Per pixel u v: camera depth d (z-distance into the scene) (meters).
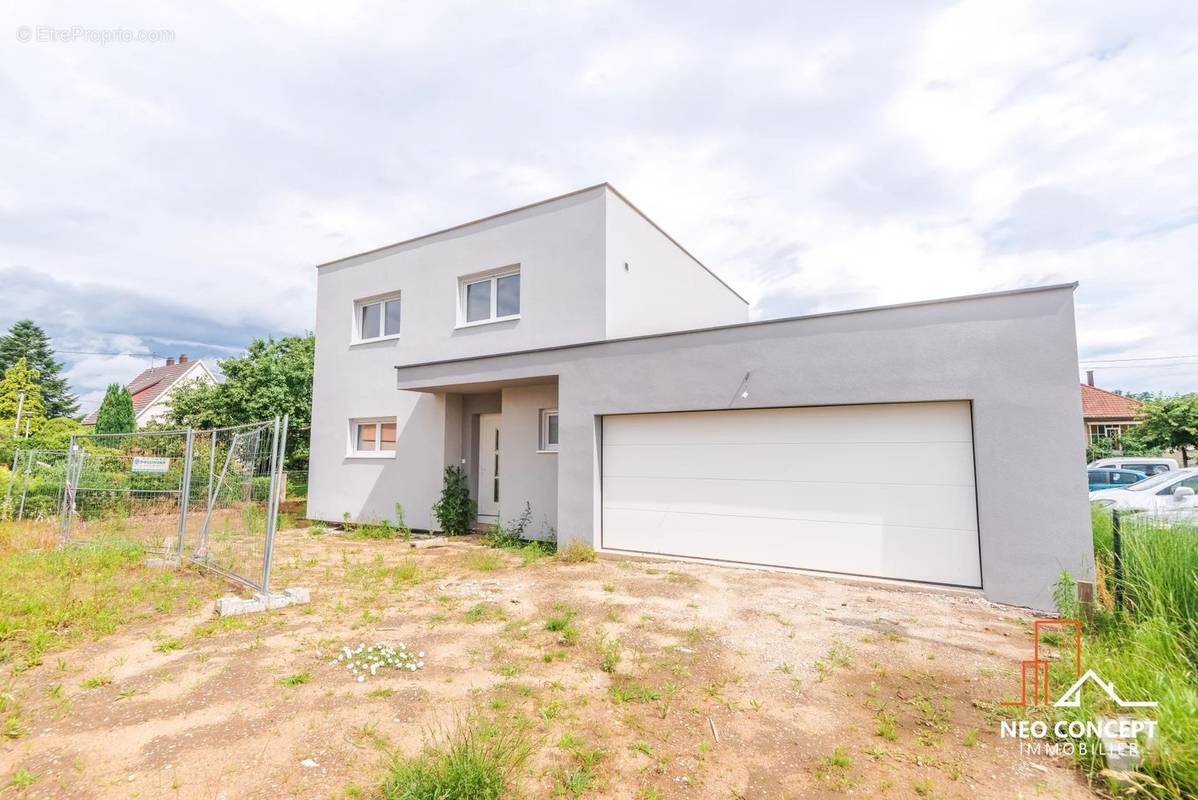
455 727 3.23
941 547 6.36
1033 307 5.90
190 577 7.13
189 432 8.27
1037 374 5.84
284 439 6.10
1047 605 5.60
